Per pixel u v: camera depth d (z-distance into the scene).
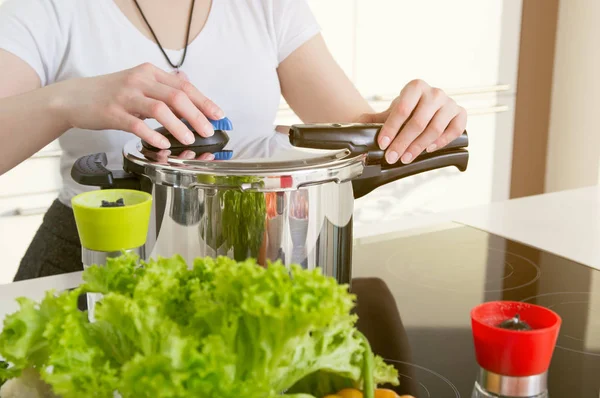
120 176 0.72
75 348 0.40
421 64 2.38
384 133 0.84
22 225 1.90
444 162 0.91
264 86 1.31
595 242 1.06
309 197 0.68
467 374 0.67
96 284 0.46
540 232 1.11
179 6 1.24
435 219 1.18
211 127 0.78
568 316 0.81
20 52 1.15
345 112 1.34
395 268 0.95
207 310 0.40
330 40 2.19
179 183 0.67
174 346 0.38
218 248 0.68
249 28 1.29
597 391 0.64
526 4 2.53
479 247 1.04
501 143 2.62
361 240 1.07
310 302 0.39
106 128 0.88
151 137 0.75
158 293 0.43
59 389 0.40
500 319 0.52
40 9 1.17
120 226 0.63
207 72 1.27
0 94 1.12
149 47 1.23
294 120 2.14
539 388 0.50
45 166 1.89
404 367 0.68
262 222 0.67
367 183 0.85
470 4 2.42
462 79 2.48
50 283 0.87
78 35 1.20
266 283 0.39
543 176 2.76
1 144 0.97
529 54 2.59
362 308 0.82
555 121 2.70
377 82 2.32
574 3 2.55
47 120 0.95
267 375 0.41
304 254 0.70
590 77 2.55
